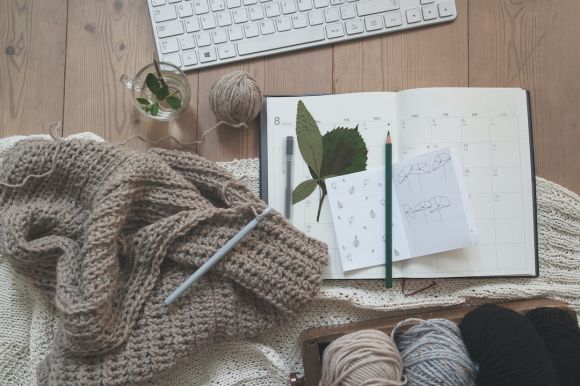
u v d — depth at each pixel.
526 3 0.68
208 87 0.67
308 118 0.65
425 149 0.64
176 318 0.60
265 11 0.66
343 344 0.55
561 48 0.68
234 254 0.60
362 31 0.67
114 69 0.67
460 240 0.62
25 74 0.67
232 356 0.64
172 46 0.66
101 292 0.55
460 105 0.64
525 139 0.65
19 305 0.64
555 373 0.55
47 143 0.60
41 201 0.61
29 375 0.63
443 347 0.55
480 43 0.68
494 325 0.56
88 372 0.57
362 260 0.64
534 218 0.65
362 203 0.64
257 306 0.63
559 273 0.66
